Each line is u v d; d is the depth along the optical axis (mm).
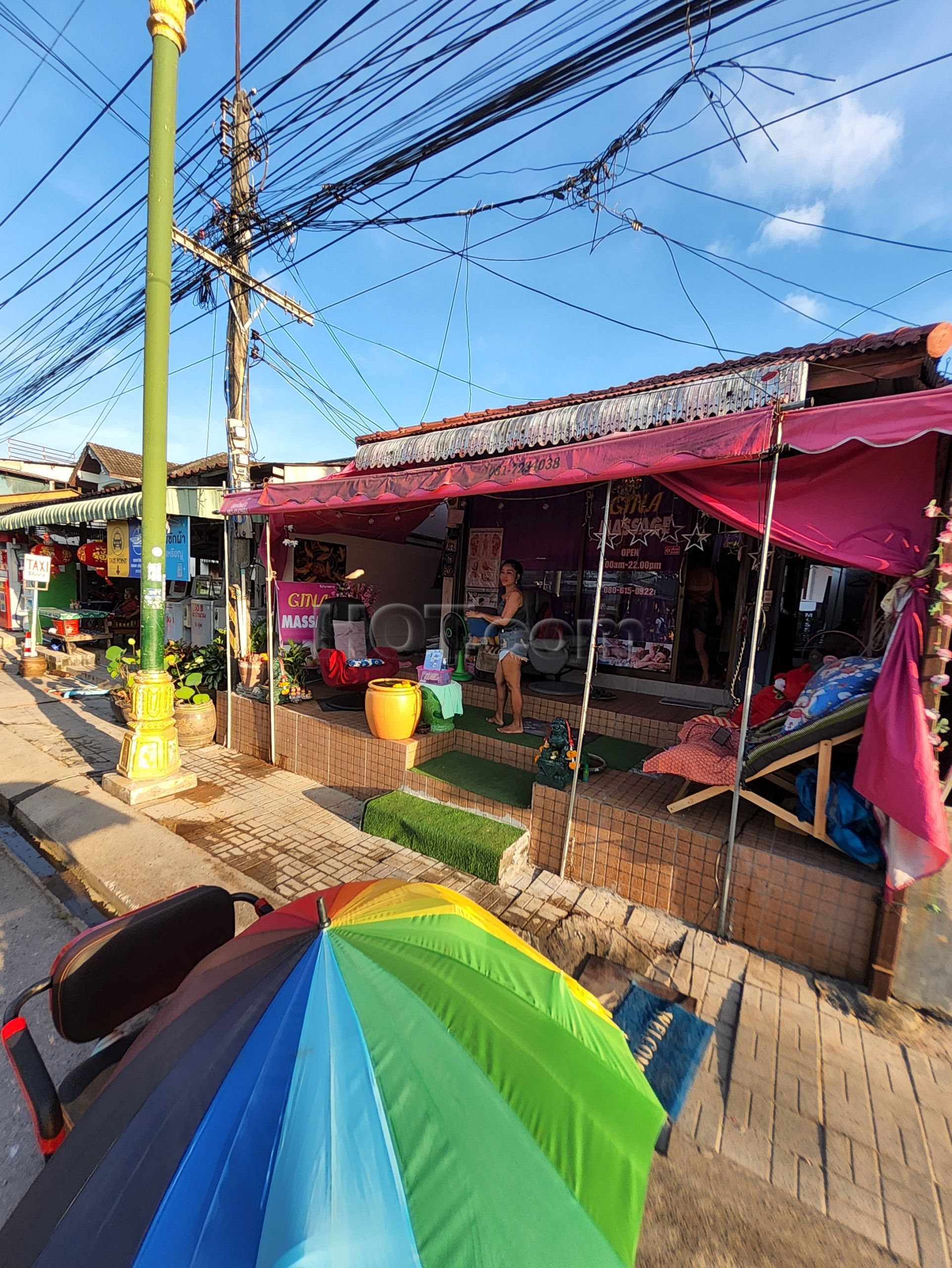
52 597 12305
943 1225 1821
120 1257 866
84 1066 1982
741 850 3121
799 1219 1828
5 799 4953
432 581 9773
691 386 3869
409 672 7469
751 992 2781
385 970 1329
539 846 3926
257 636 6746
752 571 5570
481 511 7246
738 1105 2211
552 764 3873
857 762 2689
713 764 3365
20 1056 1728
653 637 6176
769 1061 2398
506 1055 1190
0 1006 2676
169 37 4355
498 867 3627
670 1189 1908
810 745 3018
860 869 2924
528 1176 1005
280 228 5840
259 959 1386
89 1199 965
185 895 2205
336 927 1457
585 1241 958
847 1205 1873
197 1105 1049
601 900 3531
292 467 7031
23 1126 2111
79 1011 1824
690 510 5855
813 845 3162
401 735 4875
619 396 4418
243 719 6152
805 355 4121
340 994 1243
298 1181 911
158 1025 1313
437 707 4980
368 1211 894
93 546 10102
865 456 2887
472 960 1434
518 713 5137
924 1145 2080
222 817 4586
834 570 6566
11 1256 955
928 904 2670
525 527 6930
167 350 4781
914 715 2480
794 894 2990
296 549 7508
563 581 6723
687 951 3074
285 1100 1031
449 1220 913
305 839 4254
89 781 5328
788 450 3037
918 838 2551
